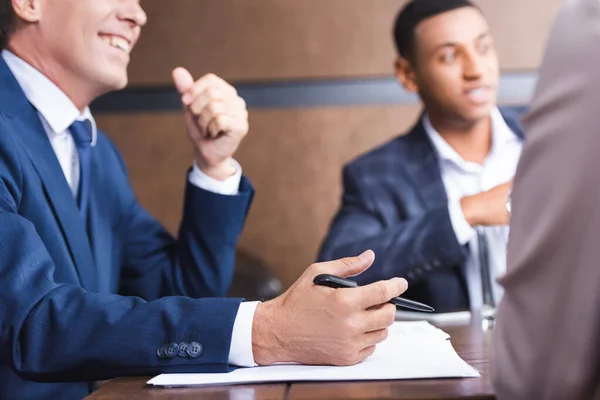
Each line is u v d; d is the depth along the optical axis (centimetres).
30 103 127
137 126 272
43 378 93
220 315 91
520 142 204
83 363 91
